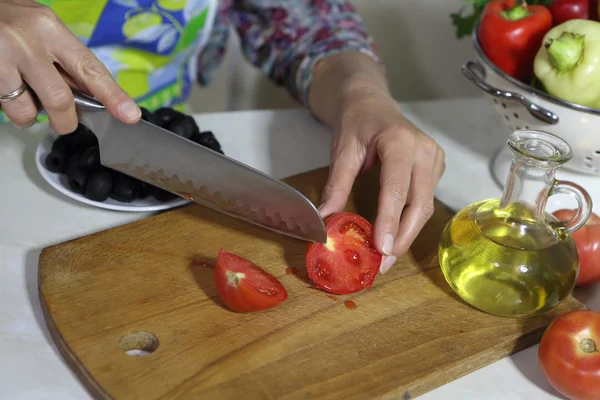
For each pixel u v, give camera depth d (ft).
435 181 2.89
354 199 3.06
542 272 2.33
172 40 3.89
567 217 2.66
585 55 2.75
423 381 2.22
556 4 3.10
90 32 3.65
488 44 3.11
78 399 2.15
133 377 2.12
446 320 2.46
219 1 4.26
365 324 2.41
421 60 5.57
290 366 2.22
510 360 2.44
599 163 3.10
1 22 2.35
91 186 2.86
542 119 2.95
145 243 2.67
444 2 5.21
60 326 2.26
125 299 2.40
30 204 2.94
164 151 2.59
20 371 2.20
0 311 2.41
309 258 2.51
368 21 5.65
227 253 2.46
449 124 3.92
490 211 2.47
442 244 2.54
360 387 2.16
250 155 3.45
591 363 2.12
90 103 2.54
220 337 2.30
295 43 3.97
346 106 3.17
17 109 2.52
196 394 2.09
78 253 2.57
